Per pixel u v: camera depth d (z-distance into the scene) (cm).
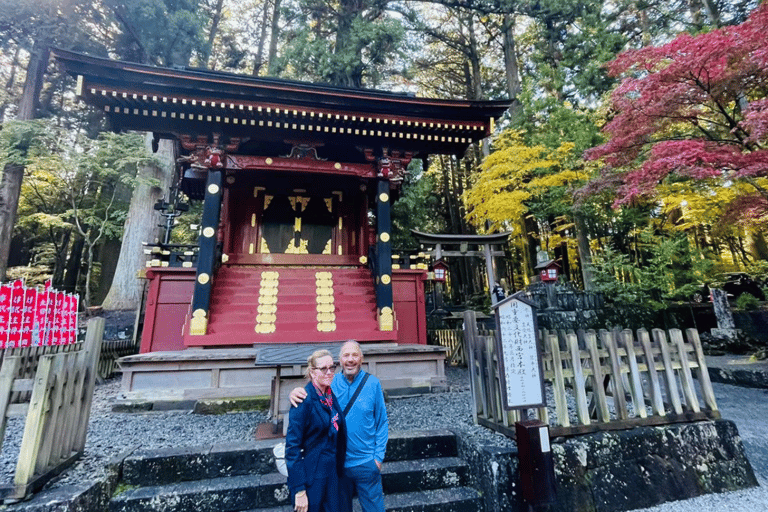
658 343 375
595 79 1462
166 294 741
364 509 230
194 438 403
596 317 1181
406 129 780
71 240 2203
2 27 1351
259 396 559
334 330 730
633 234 1441
